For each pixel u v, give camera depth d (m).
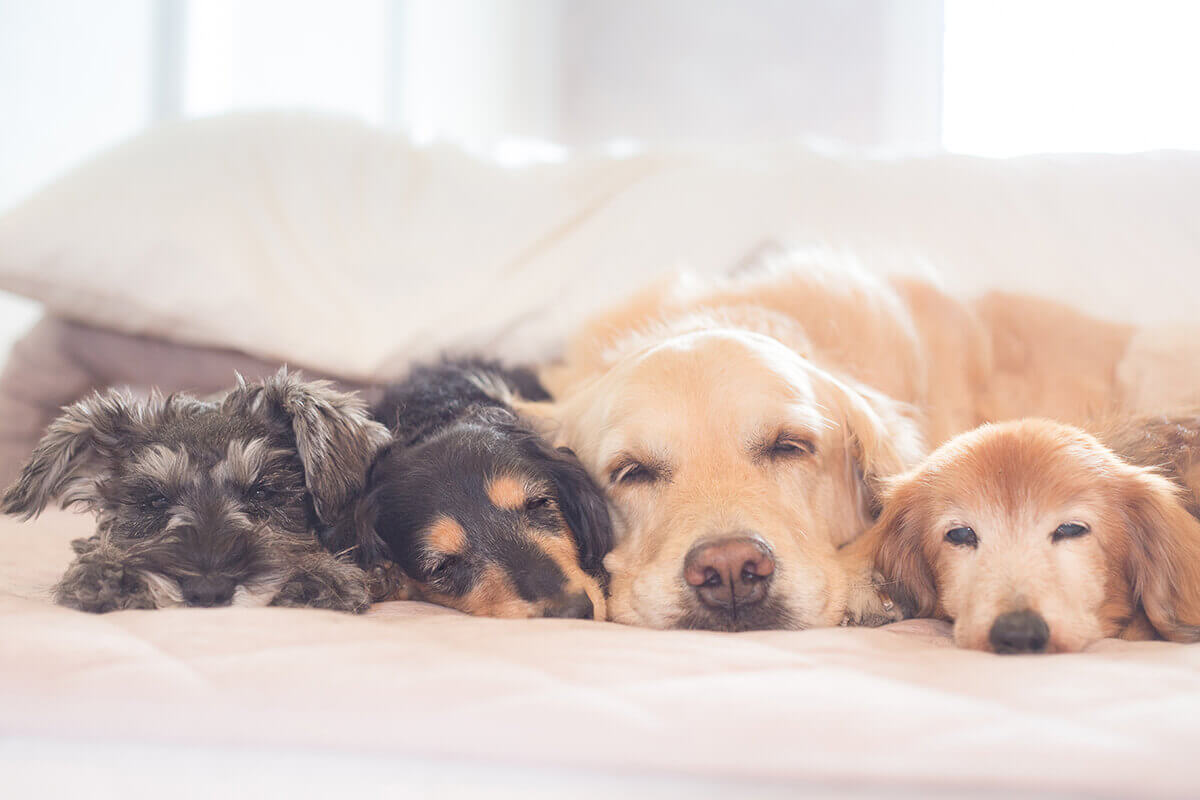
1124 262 3.56
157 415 2.66
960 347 3.31
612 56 8.23
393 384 3.16
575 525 2.54
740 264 3.74
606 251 3.72
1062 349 3.34
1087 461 2.10
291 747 1.21
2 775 1.23
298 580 2.27
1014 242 3.66
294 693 1.30
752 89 7.91
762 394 2.48
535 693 1.30
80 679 1.34
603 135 8.28
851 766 1.12
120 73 6.14
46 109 5.59
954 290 3.55
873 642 1.79
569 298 3.66
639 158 4.07
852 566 2.41
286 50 7.08
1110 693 1.34
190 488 2.47
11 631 1.55
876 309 3.20
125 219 3.52
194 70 6.52
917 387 3.13
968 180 3.84
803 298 3.21
